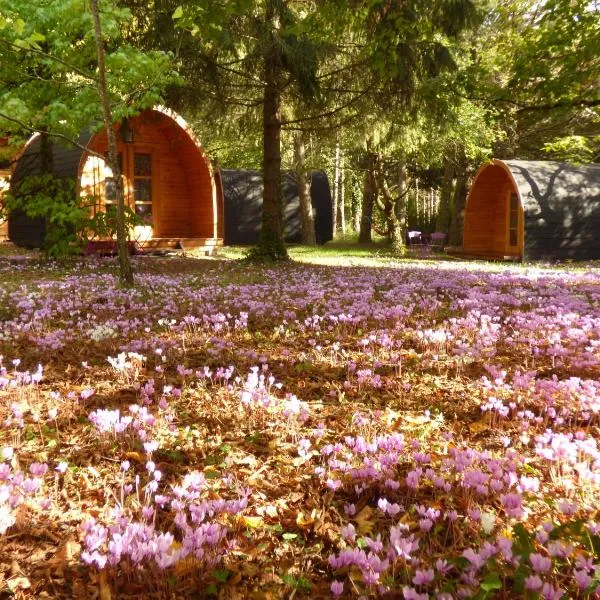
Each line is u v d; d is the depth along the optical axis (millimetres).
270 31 15055
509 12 17375
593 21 12703
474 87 14188
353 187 50000
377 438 3738
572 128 26875
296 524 3000
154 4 15281
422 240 37156
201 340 7047
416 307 9594
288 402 4656
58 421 4383
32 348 6453
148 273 14641
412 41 14445
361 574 2512
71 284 11664
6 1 12336
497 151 33156
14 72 13531
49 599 2371
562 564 2469
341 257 23344
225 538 2748
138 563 2451
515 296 10766
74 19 12539
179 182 23047
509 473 3051
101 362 6027
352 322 8109
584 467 3240
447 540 2801
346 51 16562
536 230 21625
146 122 19844
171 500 3160
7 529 2828
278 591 2449
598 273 16484
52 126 13734
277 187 18281
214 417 4520
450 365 6062
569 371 5781
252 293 10773
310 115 18734
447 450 3861
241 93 18125
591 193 22328
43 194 16188
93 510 3074
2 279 12883
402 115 17172
